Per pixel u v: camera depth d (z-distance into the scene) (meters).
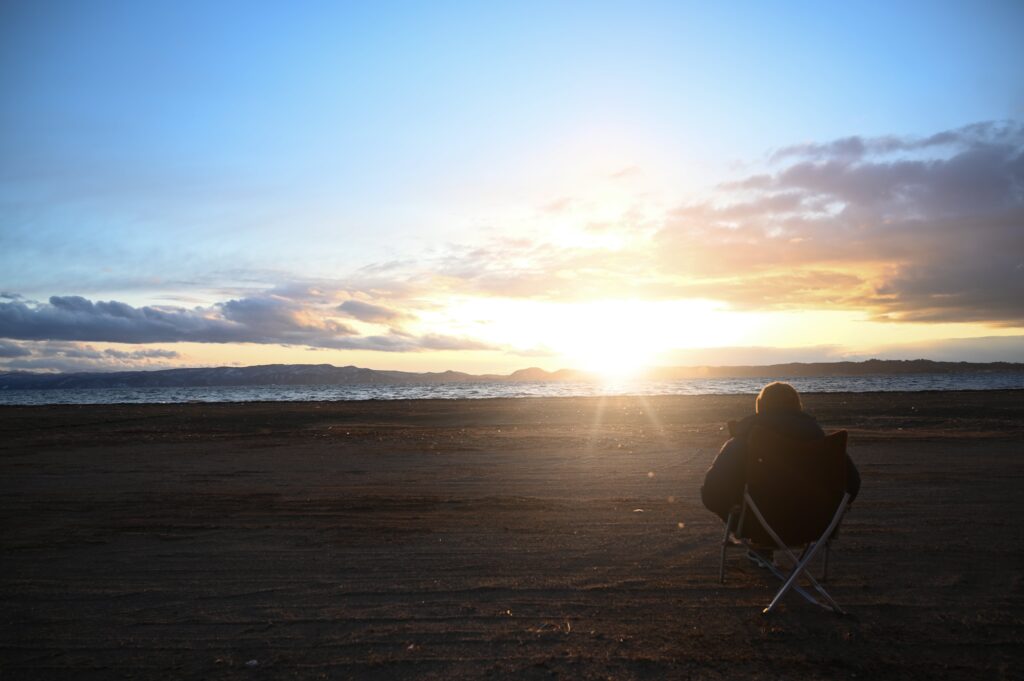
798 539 4.46
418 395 79.31
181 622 4.41
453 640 4.03
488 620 4.34
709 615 4.38
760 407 4.86
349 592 4.94
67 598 4.92
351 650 3.92
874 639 3.97
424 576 5.30
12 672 3.71
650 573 5.31
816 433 4.61
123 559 5.94
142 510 8.12
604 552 5.93
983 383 85.69
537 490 9.16
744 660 3.70
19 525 7.39
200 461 13.04
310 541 6.48
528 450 14.12
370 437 18.06
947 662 3.67
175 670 3.71
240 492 9.32
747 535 4.73
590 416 26.55
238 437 18.80
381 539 6.51
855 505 7.75
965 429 17.61
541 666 3.66
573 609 4.52
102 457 13.95
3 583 5.29
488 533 6.70
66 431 22.34
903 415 23.62
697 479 10.00
